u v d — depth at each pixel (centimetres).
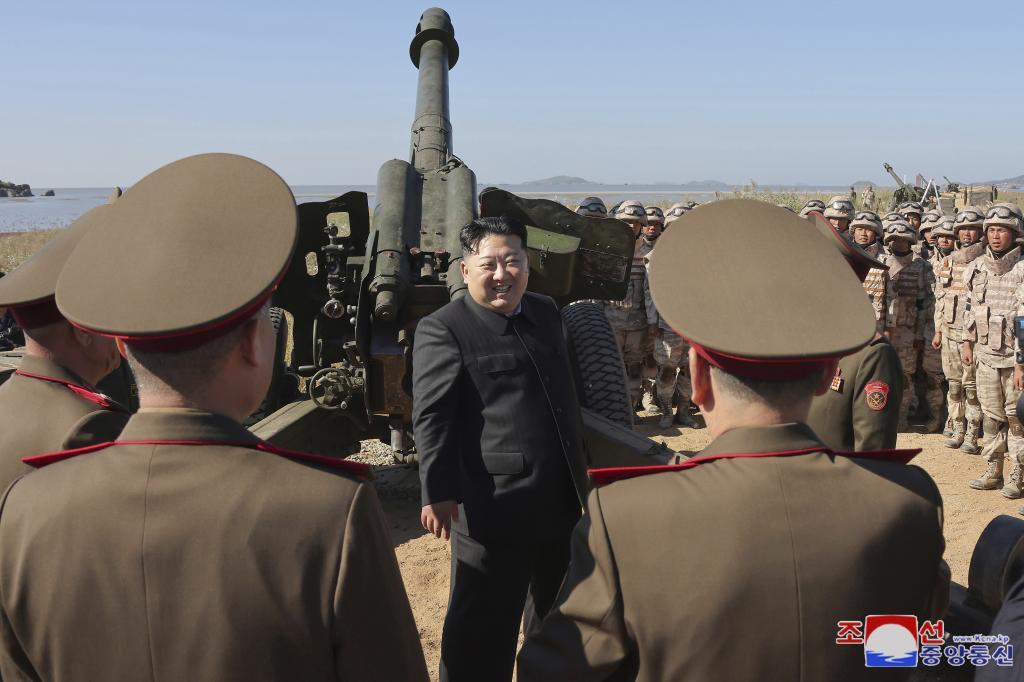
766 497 128
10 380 191
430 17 752
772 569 125
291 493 125
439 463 270
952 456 659
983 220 639
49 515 125
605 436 376
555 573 291
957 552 477
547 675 134
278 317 545
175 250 125
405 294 406
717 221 141
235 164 136
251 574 119
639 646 130
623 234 459
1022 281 548
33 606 124
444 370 275
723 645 125
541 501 273
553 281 425
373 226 430
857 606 126
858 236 701
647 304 734
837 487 131
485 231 276
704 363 140
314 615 121
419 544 473
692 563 126
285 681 121
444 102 640
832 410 285
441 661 279
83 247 128
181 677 119
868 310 130
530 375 279
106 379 359
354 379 430
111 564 121
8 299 183
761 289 132
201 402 130
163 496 122
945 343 675
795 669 124
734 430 137
